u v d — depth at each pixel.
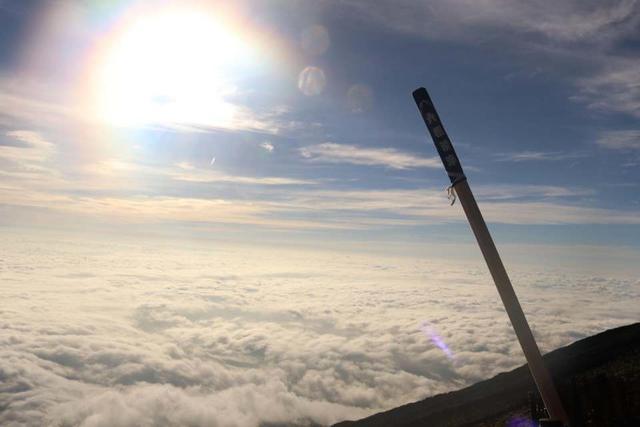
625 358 39.50
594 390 21.16
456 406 52.25
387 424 55.44
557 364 46.03
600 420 20.12
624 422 19.55
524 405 40.09
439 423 49.03
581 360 44.56
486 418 41.88
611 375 27.55
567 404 20.81
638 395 20.86
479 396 53.56
